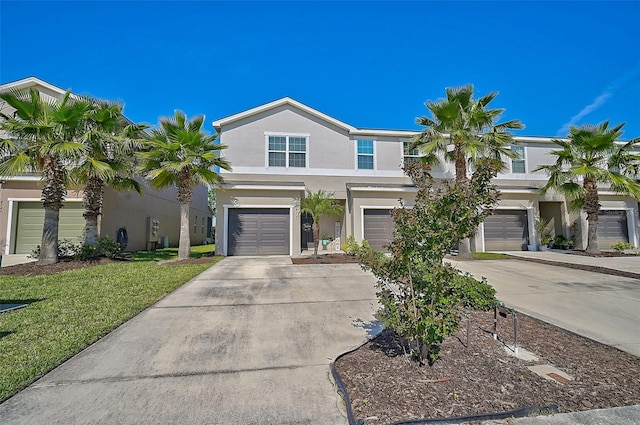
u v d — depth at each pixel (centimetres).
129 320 501
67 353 371
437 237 326
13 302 590
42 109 1018
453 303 343
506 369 346
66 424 248
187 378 323
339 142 1616
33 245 1380
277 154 1559
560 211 1738
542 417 260
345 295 675
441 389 301
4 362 346
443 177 1656
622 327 493
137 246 1730
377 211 1531
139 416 259
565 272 987
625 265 1109
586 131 1405
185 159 1165
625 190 1421
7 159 976
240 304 600
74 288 706
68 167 1123
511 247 1628
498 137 1278
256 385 310
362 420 252
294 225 1422
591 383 318
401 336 408
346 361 363
